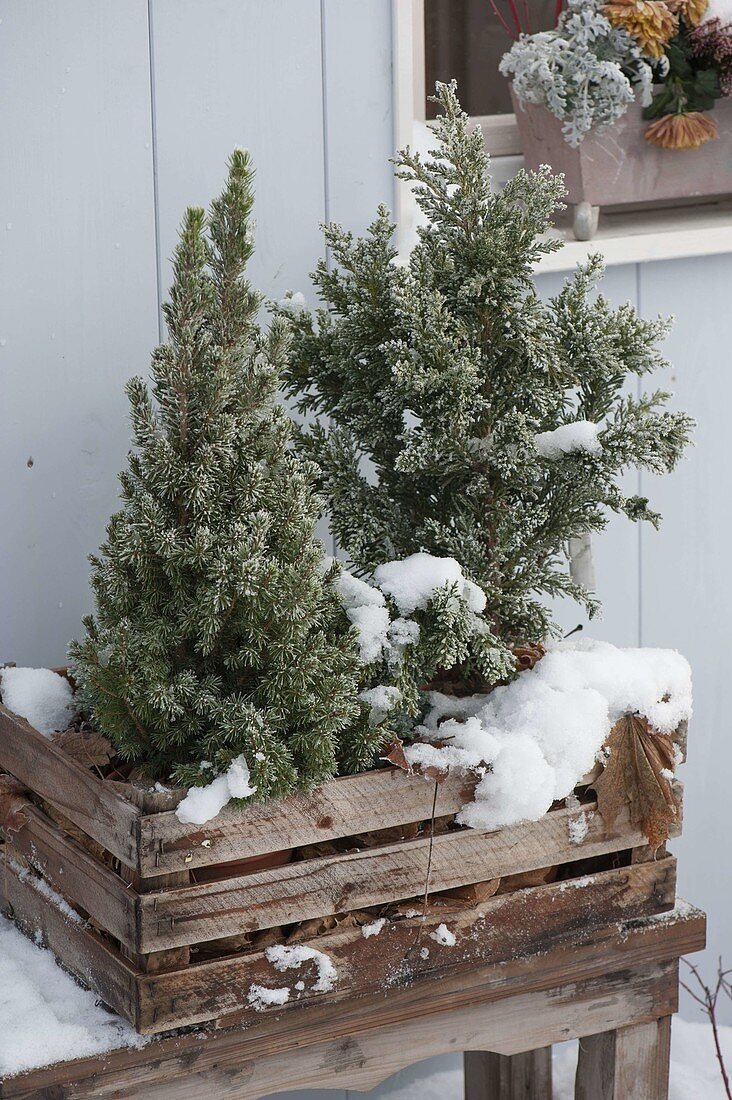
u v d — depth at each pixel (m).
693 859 1.91
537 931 1.21
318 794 1.08
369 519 1.23
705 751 1.88
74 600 1.43
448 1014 1.21
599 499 1.22
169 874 1.05
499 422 1.20
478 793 1.15
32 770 1.19
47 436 1.38
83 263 1.37
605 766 1.20
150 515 1.05
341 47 1.44
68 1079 1.05
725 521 1.81
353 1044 1.17
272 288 1.47
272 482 1.08
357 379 1.23
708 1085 1.78
